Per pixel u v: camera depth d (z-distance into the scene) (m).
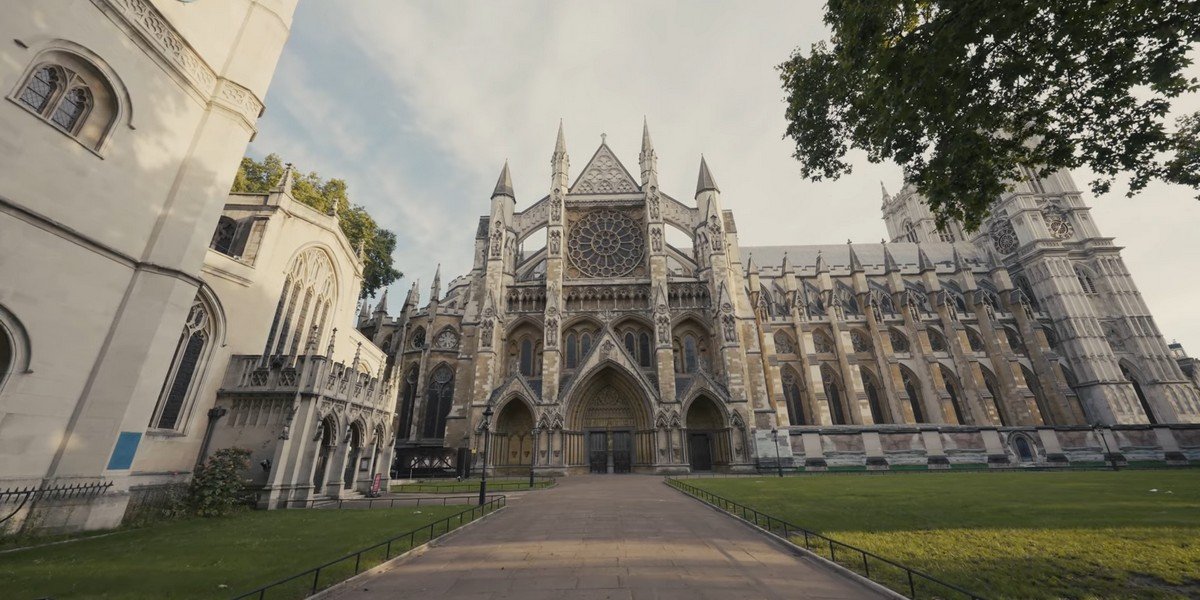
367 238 42.72
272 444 20.67
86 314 14.42
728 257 52.50
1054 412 56.38
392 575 9.02
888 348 57.69
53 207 13.66
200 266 17.72
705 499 20.25
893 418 55.00
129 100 15.84
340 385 23.69
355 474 25.84
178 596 7.62
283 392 21.28
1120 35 9.78
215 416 20.69
